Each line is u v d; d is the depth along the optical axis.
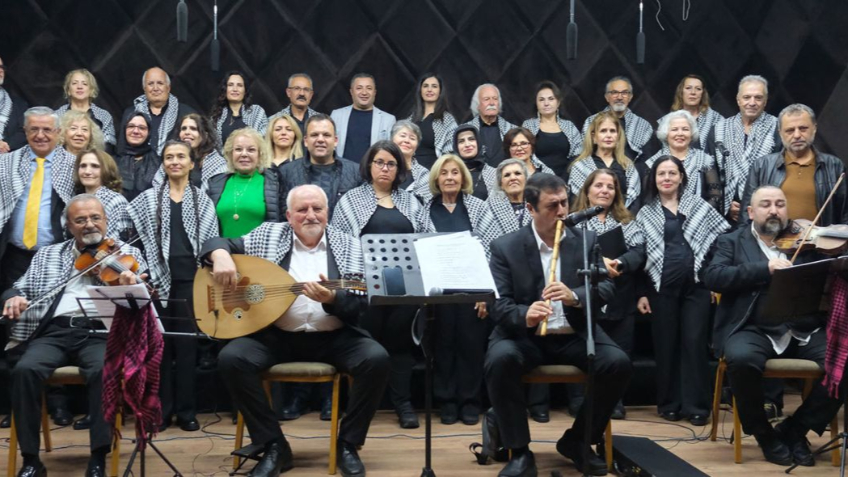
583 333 3.99
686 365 4.93
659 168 5.00
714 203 5.46
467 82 6.98
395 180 4.95
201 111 6.77
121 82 6.67
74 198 4.13
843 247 4.38
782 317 3.96
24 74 6.54
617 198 5.02
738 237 4.50
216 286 4.02
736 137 5.77
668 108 6.98
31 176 4.93
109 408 3.54
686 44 6.99
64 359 4.01
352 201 4.91
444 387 4.89
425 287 3.51
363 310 4.09
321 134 5.12
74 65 6.61
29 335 4.09
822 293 3.94
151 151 5.47
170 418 4.75
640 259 4.88
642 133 6.41
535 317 3.77
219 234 4.87
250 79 6.81
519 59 6.99
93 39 6.63
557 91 6.19
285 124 5.52
